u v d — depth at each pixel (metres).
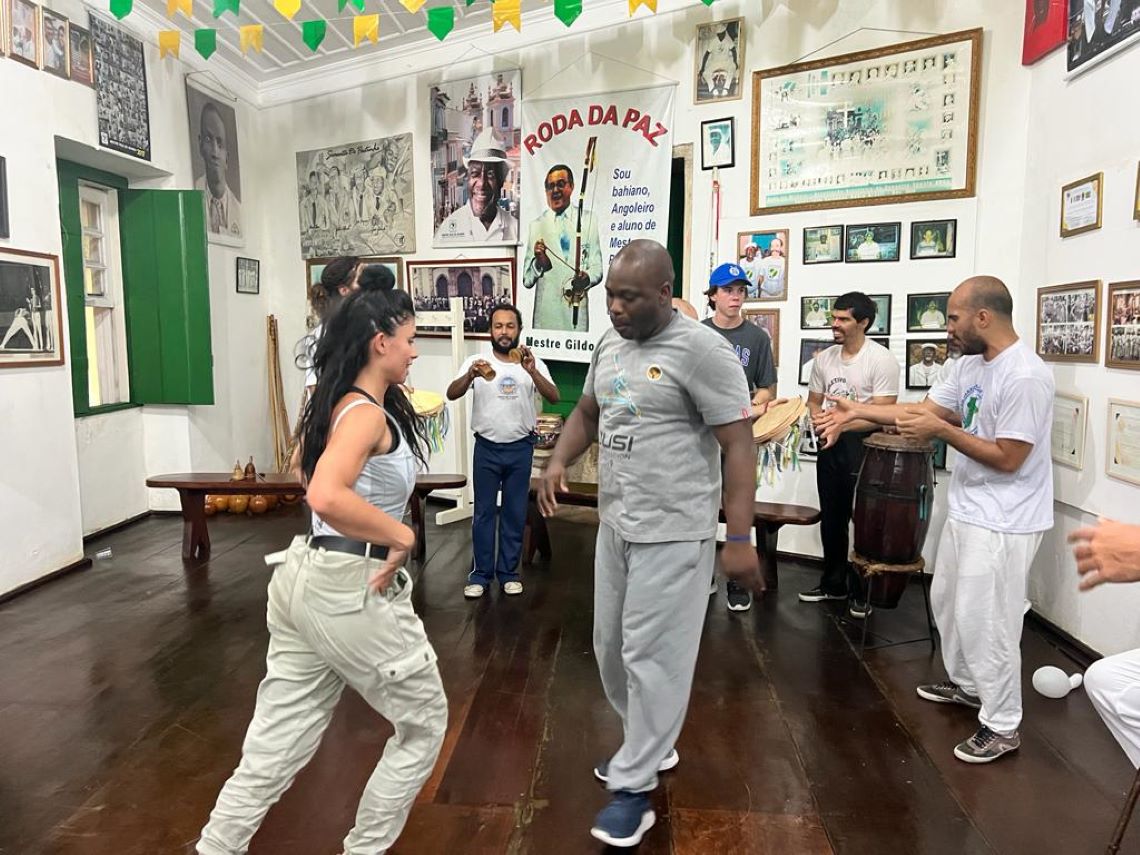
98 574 4.23
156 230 5.32
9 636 3.35
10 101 3.92
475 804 2.16
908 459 3.16
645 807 1.99
